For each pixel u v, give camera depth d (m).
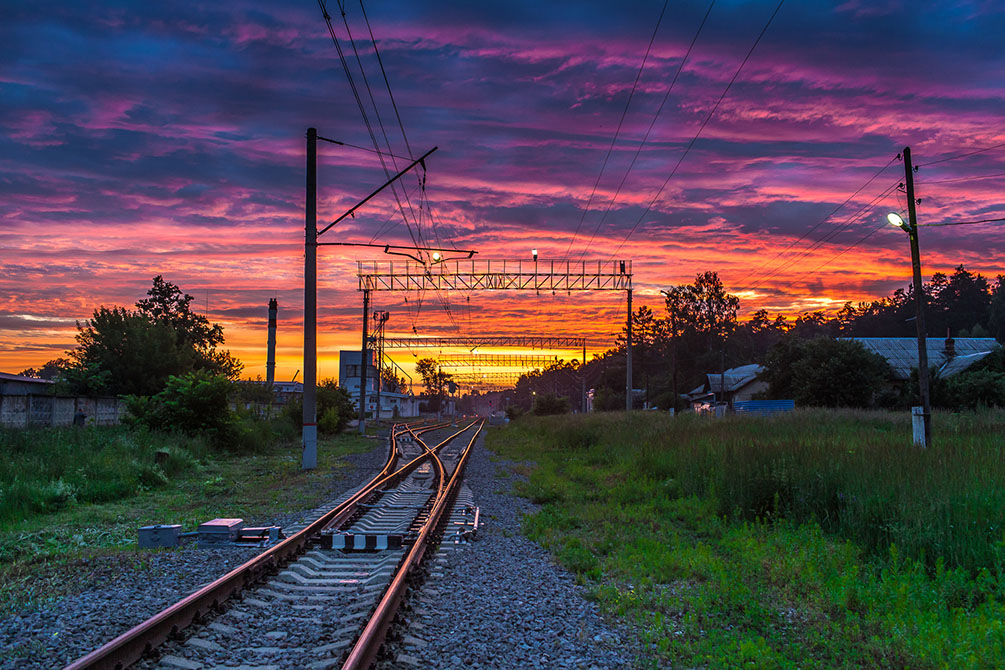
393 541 9.92
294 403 43.34
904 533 8.77
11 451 17.73
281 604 6.99
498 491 17.62
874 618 6.62
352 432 50.94
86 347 33.69
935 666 5.50
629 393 42.94
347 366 113.19
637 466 18.62
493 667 5.52
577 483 18.78
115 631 6.00
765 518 11.60
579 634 6.39
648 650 6.02
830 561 8.48
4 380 24.17
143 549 9.82
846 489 10.95
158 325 35.81
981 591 7.32
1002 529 8.35
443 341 63.41
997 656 5.46
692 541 10.99
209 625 6.12
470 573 8.61
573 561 9.25
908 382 45.16
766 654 5.80
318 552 9.59
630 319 42.91
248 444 29.69
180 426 27.70
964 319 115.19
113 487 15.55
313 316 22.92
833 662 5.74
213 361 38.91
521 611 7.07
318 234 23.09
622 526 12.18
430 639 6.03
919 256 20.34
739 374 66.88
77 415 26.61
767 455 13.26
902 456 12.37
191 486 17.78
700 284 99.00
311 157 23.19
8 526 11.29
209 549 9.86
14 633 5.93
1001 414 27.69
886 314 127.25
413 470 23.25
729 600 7.47
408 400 147.62
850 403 44.94
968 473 10.61
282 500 15.29
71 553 9.38
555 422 46.38
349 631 6.01
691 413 41.91
